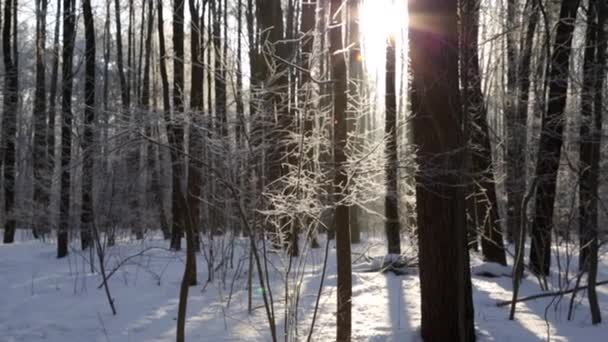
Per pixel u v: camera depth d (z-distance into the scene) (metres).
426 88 5.29
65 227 12.66
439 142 5.22
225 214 6.72
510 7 7.00
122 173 9.48
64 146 11.41
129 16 19.95
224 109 5.05
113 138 4.52
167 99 8.74
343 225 5.30
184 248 14.12
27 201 16.14
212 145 4.63
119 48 17.98
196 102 8.74
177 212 12.66
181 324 4.89
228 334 5.95
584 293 7.89
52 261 12.22
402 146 5.30
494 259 10.34
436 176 5.26
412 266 9.76
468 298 5.60
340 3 5.20
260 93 4.75
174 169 6.16
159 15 12.14
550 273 9.92
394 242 10.80
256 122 4.80
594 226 6.77
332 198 5.07
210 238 8.67
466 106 4.95
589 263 6.84
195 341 5.72
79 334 6.06
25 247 15.33
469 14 4.98
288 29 15.57
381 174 5.20
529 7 7.54
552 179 9.09
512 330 6.12
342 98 5.09
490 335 5.90
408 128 5.94
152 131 4.92
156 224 17.02
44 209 14.38
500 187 11.21
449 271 5.42
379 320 6.46
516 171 8.70
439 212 5.43
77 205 11.75
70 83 12.31
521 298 7.84
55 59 18.14
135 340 5.80
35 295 8.09
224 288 8.34
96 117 5.81
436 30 5.34
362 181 5.07
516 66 8.21
